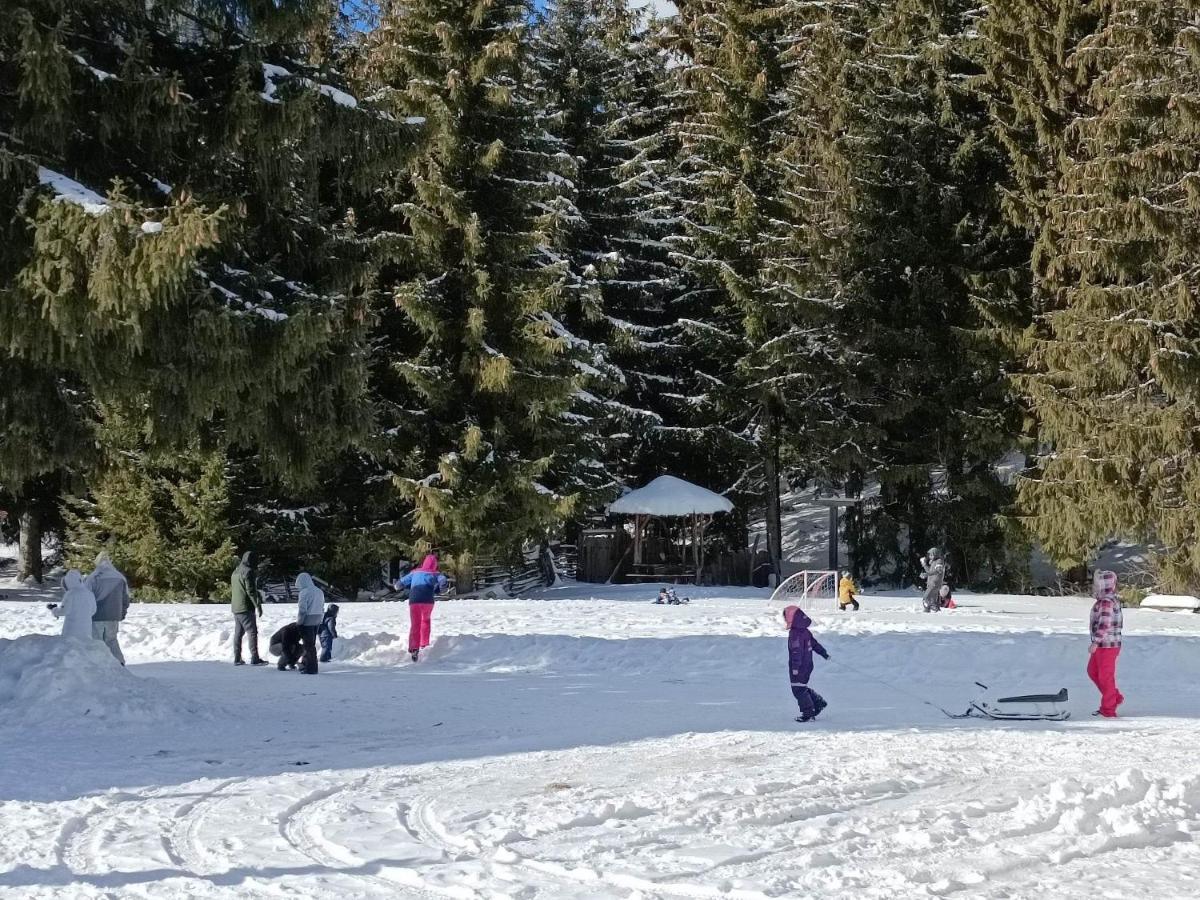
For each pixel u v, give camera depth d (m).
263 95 13.48
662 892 5.87
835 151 38.16
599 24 42.84
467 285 32.56
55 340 11.85
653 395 42.44
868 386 37.69
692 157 41.19
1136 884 5.99
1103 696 13.13
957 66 38.38
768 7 42.34
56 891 5.79
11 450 14.04
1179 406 28.81
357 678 16.39
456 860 6.49
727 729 11.83
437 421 32.78
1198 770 9.37
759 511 49.38
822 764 9.60
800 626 12.71
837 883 5.98
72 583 13.53
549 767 9.58
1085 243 30.80
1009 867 6.34
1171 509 28.69
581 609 26.17
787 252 39.25
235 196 13.97
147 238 10.88
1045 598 31.52
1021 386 33.25
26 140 12.43
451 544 32.47
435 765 9.68
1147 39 29.81
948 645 17.73
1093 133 31.30
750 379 39.25
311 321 13.23
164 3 13.52
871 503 41.88
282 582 34.03
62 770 9.35
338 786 8.75
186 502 30.17
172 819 7.52
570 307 38.97
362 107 14.82
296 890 5.87
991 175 37.16
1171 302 28.72
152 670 17.28
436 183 31.53
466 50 32.47
